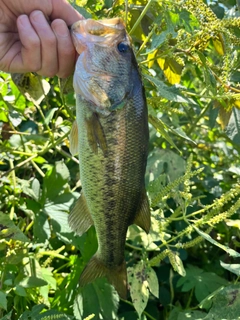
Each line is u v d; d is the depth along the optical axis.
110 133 0.29
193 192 0.49
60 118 0.43
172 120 0.45
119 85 0.28
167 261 0.44
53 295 0.41
